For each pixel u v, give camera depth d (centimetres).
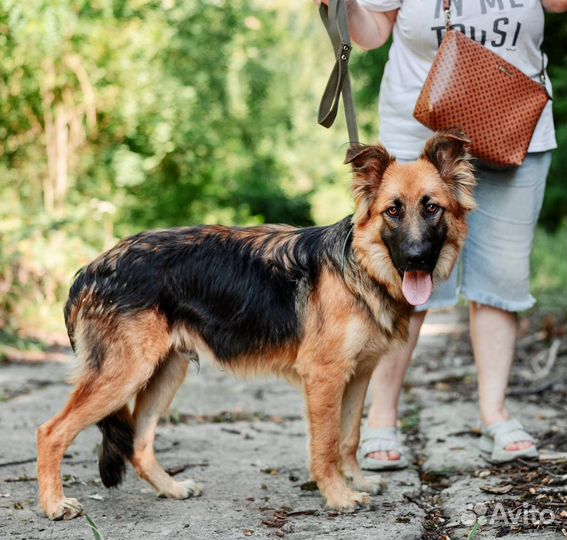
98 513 398
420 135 463
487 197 471
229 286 419
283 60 2031
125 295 407
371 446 470
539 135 462
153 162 1393
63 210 1145
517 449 462
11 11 1035
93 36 1157
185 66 1477
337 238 414
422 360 845
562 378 684
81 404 402
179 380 443
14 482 442
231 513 396
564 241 1408
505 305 480
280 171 2134
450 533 371
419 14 446
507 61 431
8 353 846
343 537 359
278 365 425
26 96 1167
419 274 399
